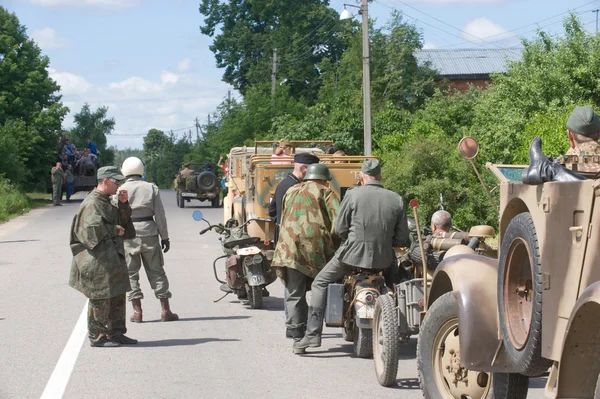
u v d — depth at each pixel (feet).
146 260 44.42
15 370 33.53
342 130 139.64
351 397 29.91
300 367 34.42
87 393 30.25
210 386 31.32
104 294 37.35
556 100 84.69
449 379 26.45
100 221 37.37
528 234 20.81
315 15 278.87
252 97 201.16
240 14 289.74
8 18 200.95
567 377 18.84
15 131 188.03
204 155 279.90
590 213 18.21
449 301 26.12
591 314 17.88
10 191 151.23
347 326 36.32
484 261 25.40
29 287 55.67
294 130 152.25
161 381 32.01
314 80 271.69
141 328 42.73
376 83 209.97
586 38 91.86
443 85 222.07
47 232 99.76
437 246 33.88
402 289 32.96
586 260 18.33
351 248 34.42
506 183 22.59
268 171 57.72
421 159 81.05
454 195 79.56
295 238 36.50
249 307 49.19
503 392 24.81
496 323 23.75
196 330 42.24
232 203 76.95
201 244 84.94
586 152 23.06
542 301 20.06
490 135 86.33
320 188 37.32
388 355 30.81
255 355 36.60
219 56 287.48
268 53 276.21
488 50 277.44
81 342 38.73
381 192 34.58
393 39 216.54
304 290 37.32
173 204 163.63
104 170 38.17
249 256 48.29
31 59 201.77
